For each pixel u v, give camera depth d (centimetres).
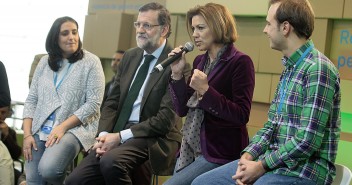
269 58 425
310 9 239
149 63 336
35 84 368
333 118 234
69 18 359
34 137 355
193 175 279
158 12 330
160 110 317
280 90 244
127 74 344
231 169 259
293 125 234
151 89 325
